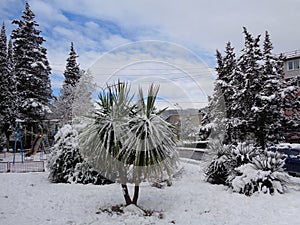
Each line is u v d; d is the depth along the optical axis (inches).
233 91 478.3
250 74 442.3
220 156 354.9
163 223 195.8
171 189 305.9
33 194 277.3
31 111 876.0
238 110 459.8
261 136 438.3
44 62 943.7
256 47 459.5
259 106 433.4
